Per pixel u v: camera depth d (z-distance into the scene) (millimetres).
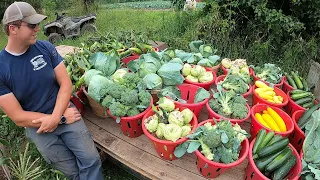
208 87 2885
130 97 2338
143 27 6273
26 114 2193
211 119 2340
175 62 2883
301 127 2385
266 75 3068
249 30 4520
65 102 2350
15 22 1919
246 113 2363
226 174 2189
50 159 2395
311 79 3348
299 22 4066
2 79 2070
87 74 2725
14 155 2844
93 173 2426
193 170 2230
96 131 2697
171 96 2592
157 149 2275
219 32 4395
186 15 5727
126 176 2846
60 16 7141
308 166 1899
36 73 2219
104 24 7453
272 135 2143
